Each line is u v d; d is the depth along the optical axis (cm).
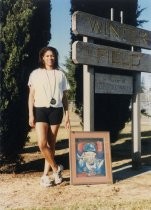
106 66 521
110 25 534
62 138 984
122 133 1170
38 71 437
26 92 508
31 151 740
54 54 440
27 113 514
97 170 459
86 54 491
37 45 528
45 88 430
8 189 421
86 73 502
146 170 546
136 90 579
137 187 439
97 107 675
